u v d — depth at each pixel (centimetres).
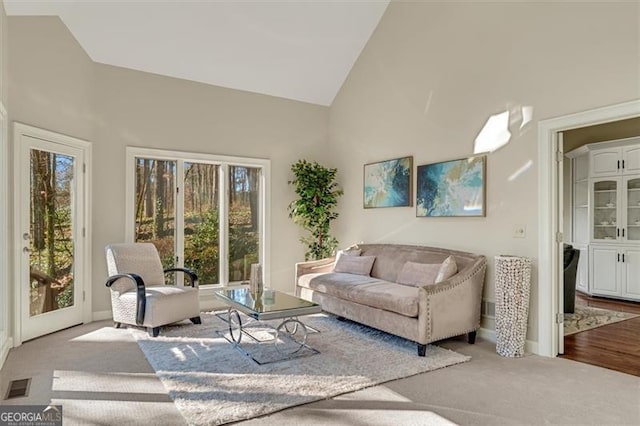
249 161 577
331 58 575
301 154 625
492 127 407
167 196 519
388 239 536
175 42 481
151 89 502
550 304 355
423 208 481
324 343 380
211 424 230
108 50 464
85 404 254
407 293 377
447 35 455
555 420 238
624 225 602
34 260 398
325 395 268
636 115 304
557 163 364
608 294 619
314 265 537
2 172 359
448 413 246
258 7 477
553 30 356
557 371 316
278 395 267
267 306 336
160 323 402
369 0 518
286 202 611
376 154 556
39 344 375
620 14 312
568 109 345
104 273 471
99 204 468
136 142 492
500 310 356
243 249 579
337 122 631
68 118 433
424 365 325
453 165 443
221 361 329
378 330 426
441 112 462
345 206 613
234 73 545
